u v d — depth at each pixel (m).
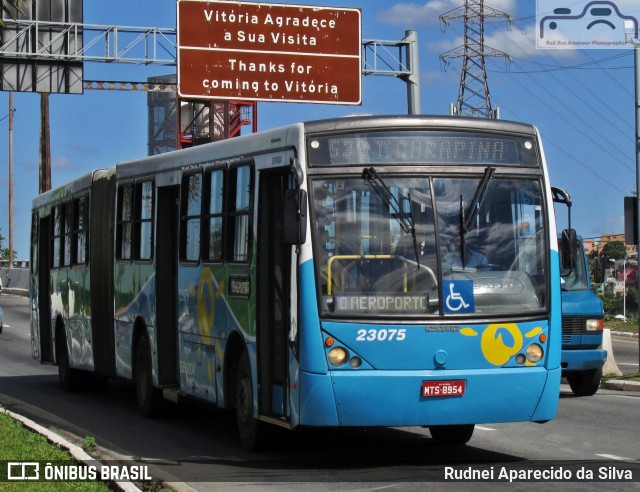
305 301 10.43
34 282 22.77
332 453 12.04
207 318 13.24
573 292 18.97
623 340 36.53
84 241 18.70
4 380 22.84
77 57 28.38
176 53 28.64
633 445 12.67
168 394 14.68
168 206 15.12
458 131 10.98
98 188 18.09
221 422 15.36
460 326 10.54
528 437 13.40
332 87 29.50
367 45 30.42
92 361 18.23
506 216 10.93
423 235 10.65
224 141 12.95
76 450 11.44
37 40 28.44
